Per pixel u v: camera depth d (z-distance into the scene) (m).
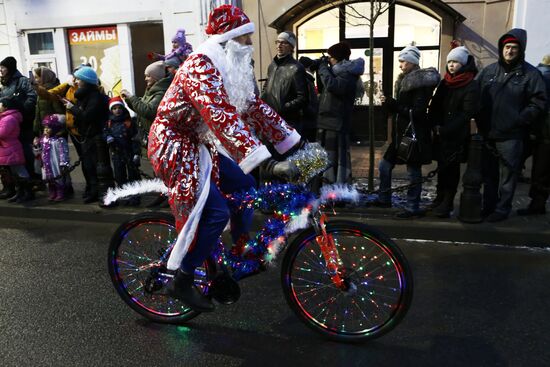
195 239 2.73
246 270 2.93
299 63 5.37
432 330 3.12
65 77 11.16
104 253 4.64
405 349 2.91
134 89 10.92
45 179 6.09
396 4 9.45
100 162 5.81
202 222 2.72
